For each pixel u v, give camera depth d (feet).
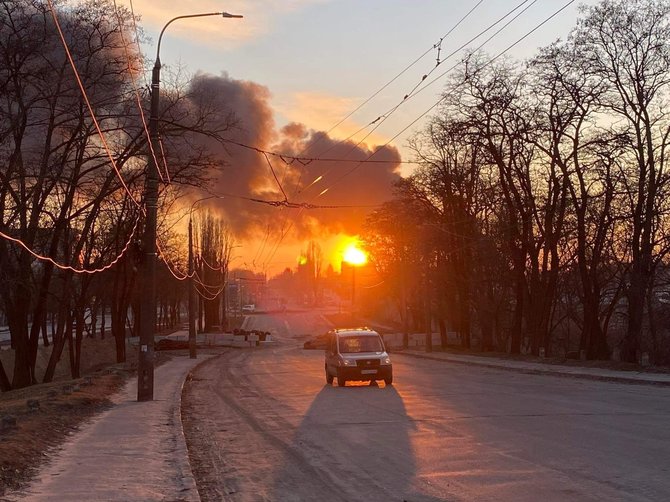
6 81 80.74
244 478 28.60
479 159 145.48
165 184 94.68
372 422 44.34
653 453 30.63
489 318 164.35
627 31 106.73
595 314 122.93
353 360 74.38
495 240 144.56
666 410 46.96
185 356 171.22
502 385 71.77
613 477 25.88
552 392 62.39
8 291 91.71
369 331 80.84
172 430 41.32
